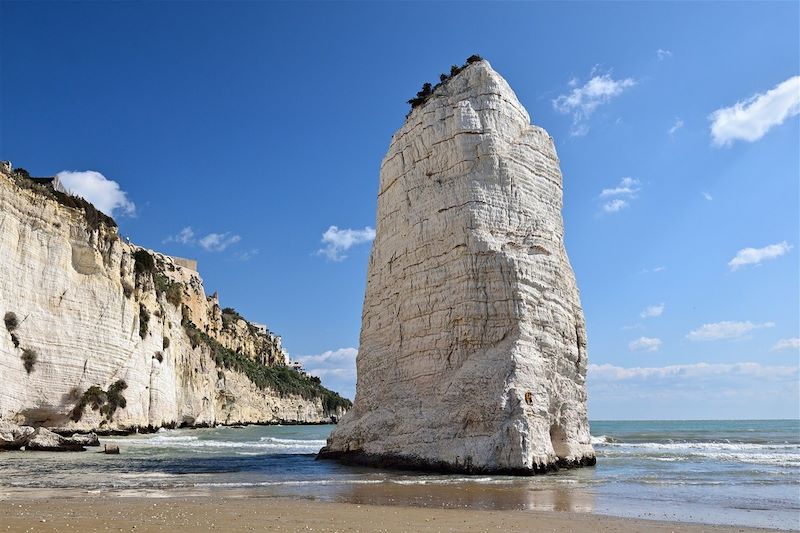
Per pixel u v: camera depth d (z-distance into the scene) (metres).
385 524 12.20
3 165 45.28
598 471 24.23
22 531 10.59
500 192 26.03
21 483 18.97
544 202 27.41
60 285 48.84
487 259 24.70
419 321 25.97
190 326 90.38
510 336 23.84
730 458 32.97
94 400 50.53
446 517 13.23
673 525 12.73
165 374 68.19
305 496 16.42
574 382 26.38
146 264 66.12
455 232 25.50
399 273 27.75
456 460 22.22
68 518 12.06
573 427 25.64
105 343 53.03
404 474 22.14
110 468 24.19
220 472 22.95
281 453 33.41
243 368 117.44
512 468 21.56
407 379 26.02
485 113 27.09
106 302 53.69
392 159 29.94
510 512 14.13
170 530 11.02
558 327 25.48
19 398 43.91
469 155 26.52
